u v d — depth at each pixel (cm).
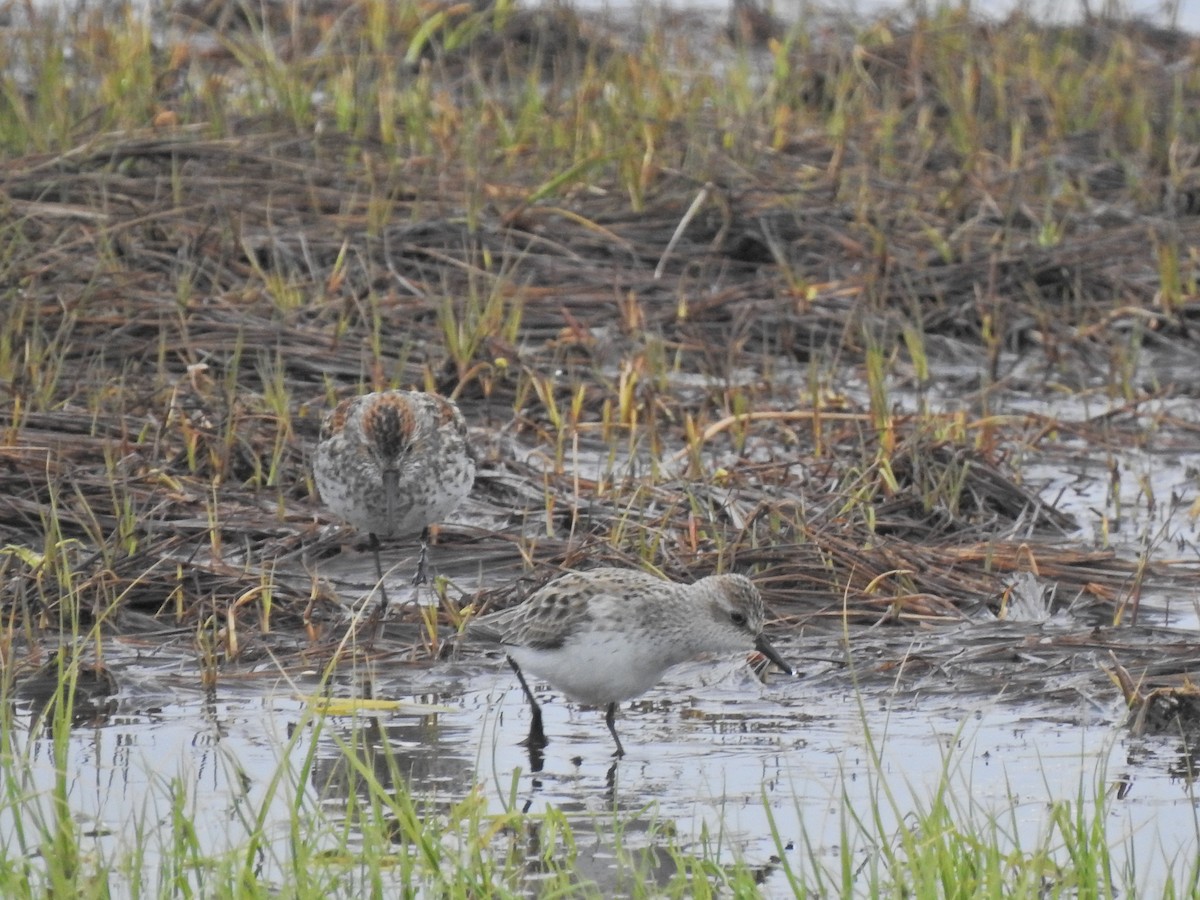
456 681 1142
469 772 991
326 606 1236
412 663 1159
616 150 2084
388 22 2594
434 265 1877
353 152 2122
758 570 1285
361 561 1331
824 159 2241
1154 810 936
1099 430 1636
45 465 1373
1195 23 3008
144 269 1805
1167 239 2036
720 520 1369
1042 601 1265
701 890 795
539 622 1029
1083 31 2828
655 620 1027
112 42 2397
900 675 1129
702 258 1961
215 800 937
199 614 1198
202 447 1434
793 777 985
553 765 1006
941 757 985
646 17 2884
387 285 1830
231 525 1330
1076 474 1555
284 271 1852
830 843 901
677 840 904
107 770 977
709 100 2414
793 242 1986
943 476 1422
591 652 1018
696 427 1531
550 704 1111
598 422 1585
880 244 1920
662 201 2036
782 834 912
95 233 1802
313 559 1324
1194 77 2606
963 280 1930
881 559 1298
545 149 2156
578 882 831
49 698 1088
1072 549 1363
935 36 2627
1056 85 2512
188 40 2555
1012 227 2073
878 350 1728
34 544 1297
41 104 2153
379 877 780
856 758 1015
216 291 1764
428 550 1313
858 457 1499
